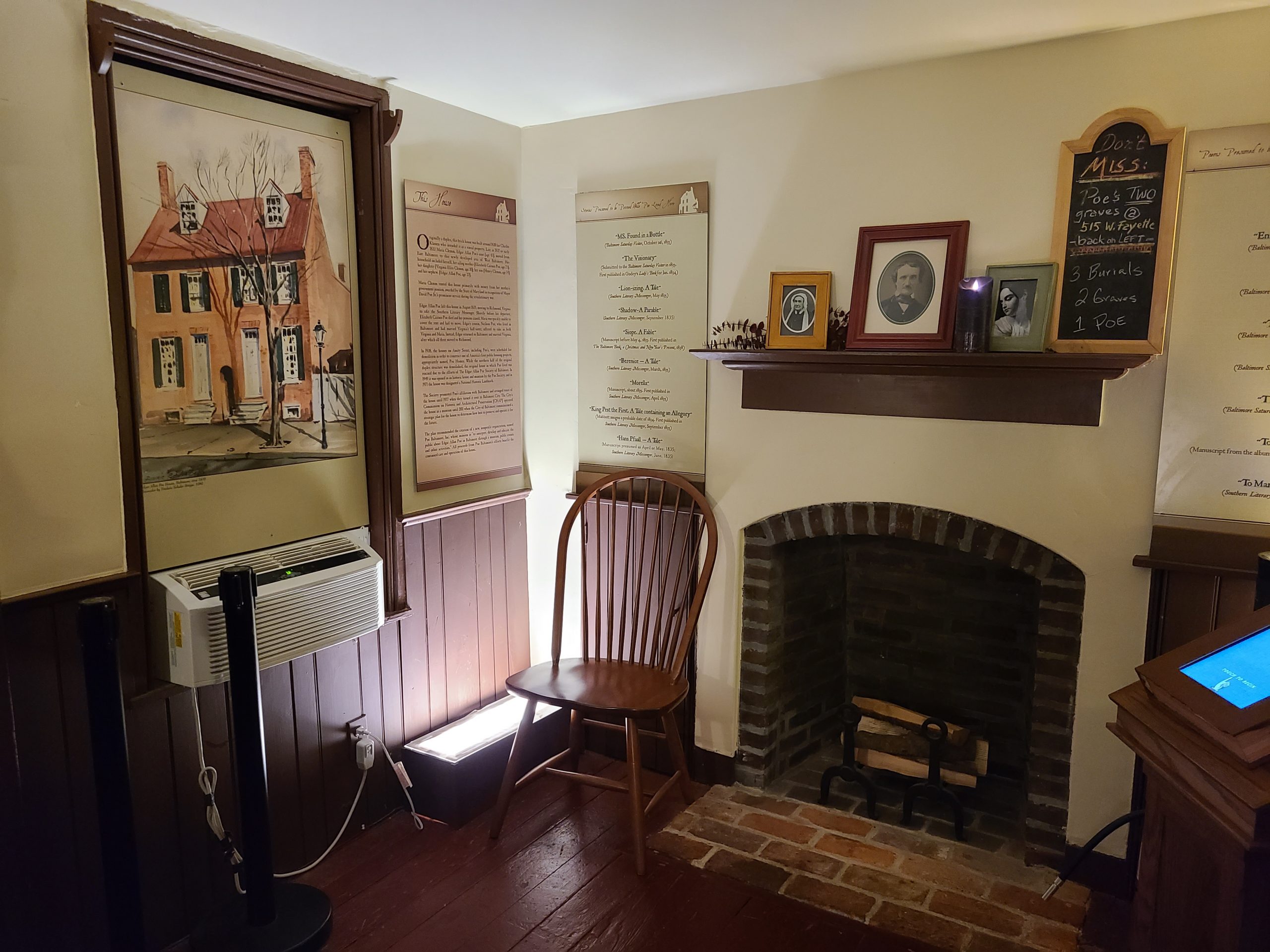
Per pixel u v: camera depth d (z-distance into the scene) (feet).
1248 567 6.62
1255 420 6.50
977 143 7.34
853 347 7.95
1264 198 6.31
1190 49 6.48
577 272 9.63
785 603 9.25
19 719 5.79
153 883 6.73
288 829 7.76
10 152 5.52
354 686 8.30
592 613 10.09
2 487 5.63
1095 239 6.90
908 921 7.14
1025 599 9.19
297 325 7.69
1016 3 6.17
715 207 8.71
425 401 8.92
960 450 7.73
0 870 5.71
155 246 6.56
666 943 6.87
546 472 10.25
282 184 7.47
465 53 7.33
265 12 6.41
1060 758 7.63
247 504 7.38
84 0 5.80
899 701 10.27
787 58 7.44
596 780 8.17
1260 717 4.75
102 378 6.14
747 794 9.23
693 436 9.15
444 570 9.25
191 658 6.38
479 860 8.01
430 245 8.79
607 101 8.80
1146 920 5.90
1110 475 7.13
